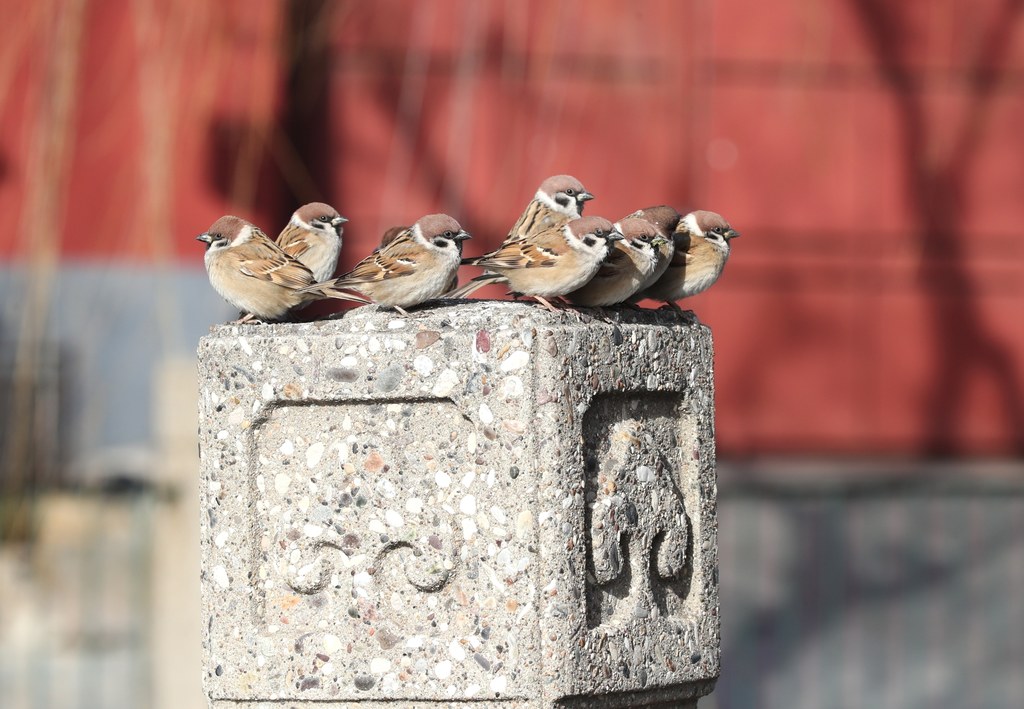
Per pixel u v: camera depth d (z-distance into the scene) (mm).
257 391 5891
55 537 14516
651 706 6031
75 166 14625
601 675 5695
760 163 18344
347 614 5824
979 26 18656
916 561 17391
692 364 6223
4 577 14469
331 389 5789
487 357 5613
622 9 17781
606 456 5887
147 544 12125
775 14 18219
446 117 17375
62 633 14305
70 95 12078
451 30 17391
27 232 14148
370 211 17250
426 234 7207
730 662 15953
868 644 16172
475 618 5652
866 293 18812
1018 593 16969
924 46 18625
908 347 18891
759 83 18250
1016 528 17484
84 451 14719
